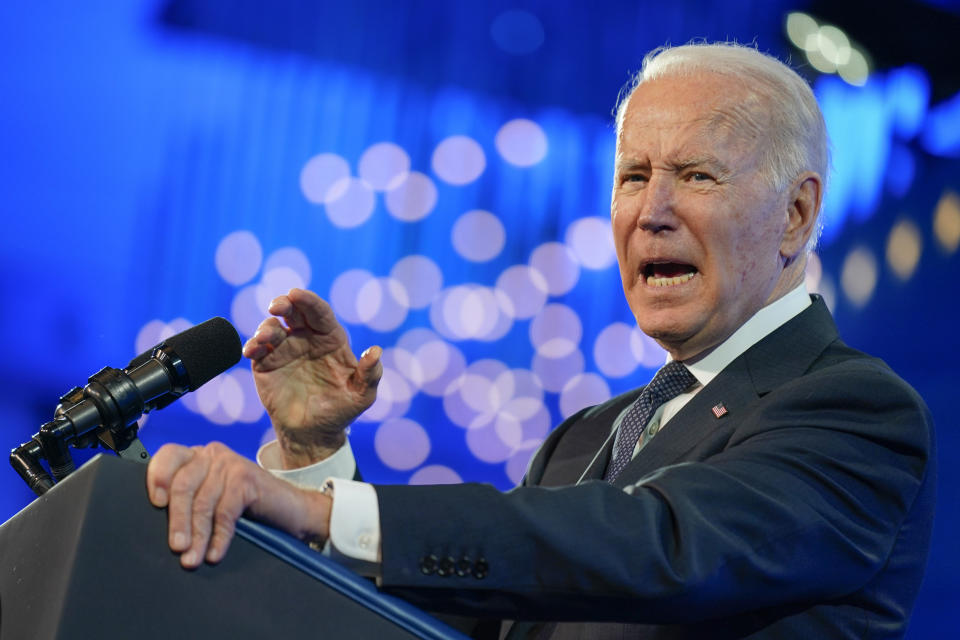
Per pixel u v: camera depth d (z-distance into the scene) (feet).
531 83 46.37
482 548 7.80
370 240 45.55
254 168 44.50
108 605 6.26
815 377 10.25
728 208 11.76
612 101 46.50
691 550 8.16
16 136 41.98
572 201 46.60
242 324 43.75
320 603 6.89
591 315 46.55
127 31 43.16
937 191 44.06
